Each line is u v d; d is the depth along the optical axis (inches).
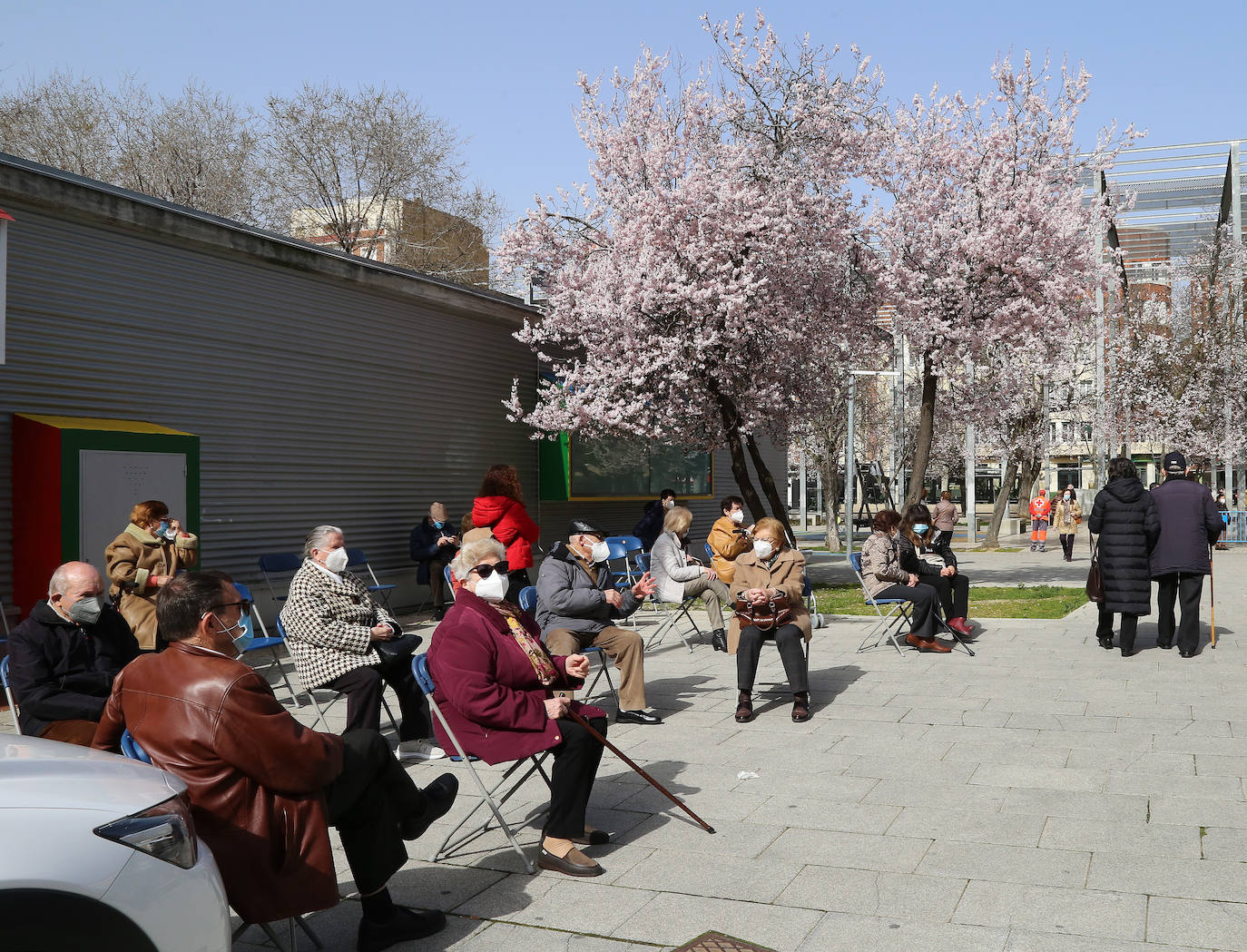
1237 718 292.5
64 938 105.6
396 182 1283.2
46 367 394.6
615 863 191.2
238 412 481.7
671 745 278.8
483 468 659.4
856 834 203.5
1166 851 188.7
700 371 673.6
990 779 239.0
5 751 127.0
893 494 1341.0
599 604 304.2
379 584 568.7
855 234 722.8
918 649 429.4
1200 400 1408.7
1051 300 696.4
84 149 1182.3
